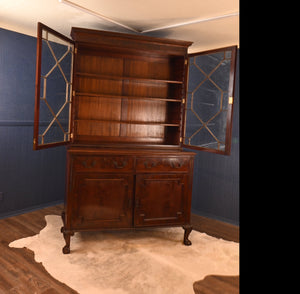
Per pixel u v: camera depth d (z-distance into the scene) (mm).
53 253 2457
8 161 3215
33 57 3312
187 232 2783
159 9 2422
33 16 2715
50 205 3725
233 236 3055
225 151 2650
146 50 2850
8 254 2400
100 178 2586
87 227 2578
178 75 3111
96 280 2084
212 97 3080
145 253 2547
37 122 2350
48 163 3650
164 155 2727
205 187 3660
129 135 3184
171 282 2105
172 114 3223
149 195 2727
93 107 3035
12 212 3312
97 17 2652
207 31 2951
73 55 2701
